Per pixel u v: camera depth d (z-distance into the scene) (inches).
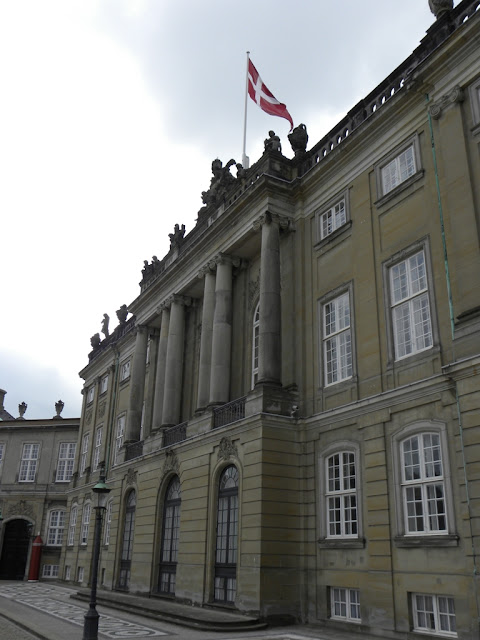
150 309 1294.3
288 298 874.1
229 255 1016.2
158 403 1163.9
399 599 602.5
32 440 2034.9
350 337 766.5
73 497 1756.9
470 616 522.3
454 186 622.2
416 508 614.9
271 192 898.1
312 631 651.5
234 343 1023.0
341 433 730.8
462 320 577.9
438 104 665.0
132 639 586.6
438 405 607.8
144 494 1094.4
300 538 748.6
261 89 1005.2
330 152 847.7
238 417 847.1
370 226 764.0
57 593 1216.2
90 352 1916.8
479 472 524.7
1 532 1913.1
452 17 695.1
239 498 786.2
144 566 1029.8
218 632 645.3
